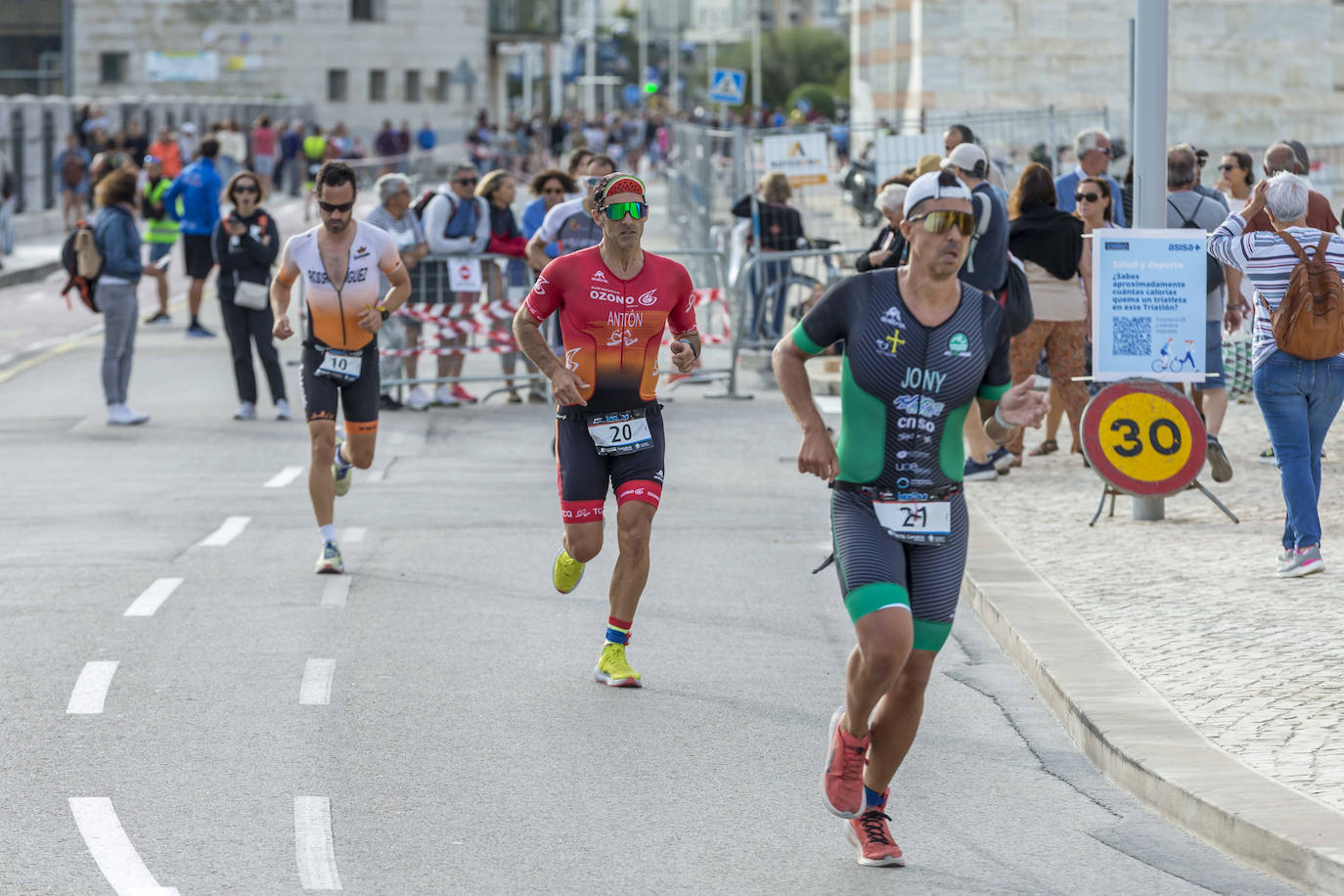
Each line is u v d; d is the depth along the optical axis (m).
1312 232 26.08
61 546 31.06
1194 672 21.36
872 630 15.43
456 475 38.38
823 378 49.22
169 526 32.88
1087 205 36.25
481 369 54.31
